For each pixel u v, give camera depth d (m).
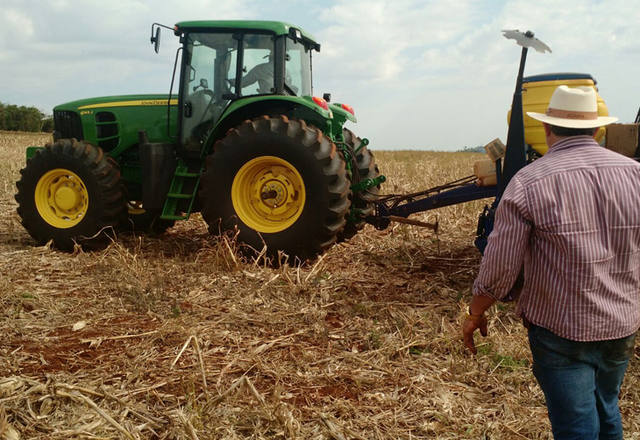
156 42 6.11
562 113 2.06
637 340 3.97
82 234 6.30
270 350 3.78
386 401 3.13
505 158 4.36
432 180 12.20
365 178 6.73
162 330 3.96
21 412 2.84
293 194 5.73
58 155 6.33
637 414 3.09
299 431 2.78
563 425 2.06
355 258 6.15
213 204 5.83
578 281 1.94
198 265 5.61
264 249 5.52
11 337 3.85
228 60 6.11
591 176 1.95
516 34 3.32
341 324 4.26
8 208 8.89
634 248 1.98
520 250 1.98
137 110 6.85
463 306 4.54
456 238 7.10
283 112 6.20
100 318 4.25
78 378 3.29
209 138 6.02
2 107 69.75
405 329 4.09
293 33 6.16
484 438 2.83
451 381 3.40
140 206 7.73
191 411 2.90
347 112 6.83
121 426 2.68
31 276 5.23
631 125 4.48
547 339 2.04
